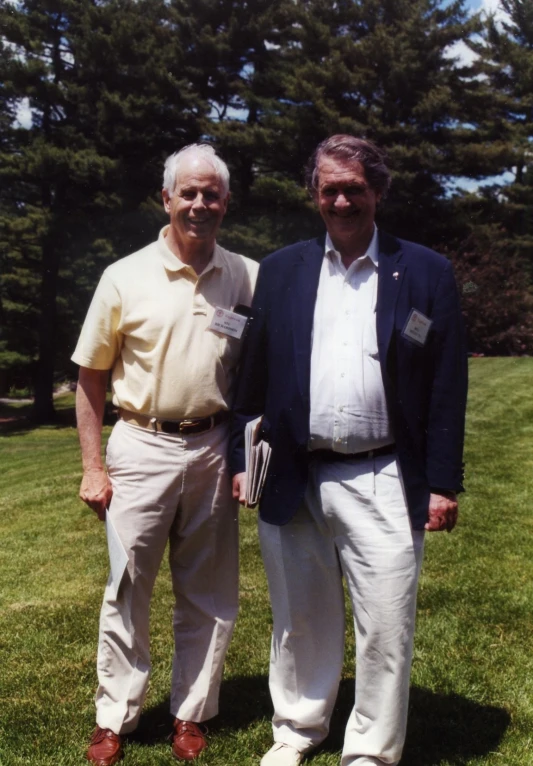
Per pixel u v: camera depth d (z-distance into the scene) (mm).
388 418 2400
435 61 24203
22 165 20828
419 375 2379
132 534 2648
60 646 3658
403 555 2365
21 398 30234
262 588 4281
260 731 2822
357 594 2414
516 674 3168
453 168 24078
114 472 2699
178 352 2596
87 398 2742
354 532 2402
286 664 2641
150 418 2641
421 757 2637
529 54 30031
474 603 3904
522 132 27828
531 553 4660
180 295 2615
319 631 2613
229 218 23266
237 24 23203
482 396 11117
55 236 21984
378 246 2451
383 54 23078
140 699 2740
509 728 2797
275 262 2547
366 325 2391
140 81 21734
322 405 2408
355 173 2350
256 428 2500
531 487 6227
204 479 2668
